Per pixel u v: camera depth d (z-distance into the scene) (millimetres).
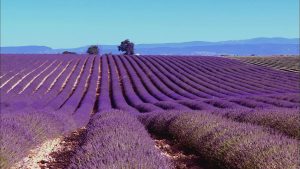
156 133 15000
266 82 47406
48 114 16281
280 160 6699
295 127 11680
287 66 68438
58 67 60031
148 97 37250
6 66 57812
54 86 44875
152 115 16844
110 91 44781
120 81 50875
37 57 71562
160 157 6797
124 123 12008
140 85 46031
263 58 85438
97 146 7680
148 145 8148
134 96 38469
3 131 10203
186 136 11688
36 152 11727
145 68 60750
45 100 35656
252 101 27172
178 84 46375
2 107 30984
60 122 15852
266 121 12617
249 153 7578
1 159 8516
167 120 14375
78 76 53656
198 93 38656
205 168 9469
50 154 11398
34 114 14984
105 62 68438
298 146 7551
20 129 11523
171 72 56875
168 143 12852
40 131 13062
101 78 52312
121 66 62750
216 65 65812
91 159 6641
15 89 41281
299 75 55188
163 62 69000
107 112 18391
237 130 9586
